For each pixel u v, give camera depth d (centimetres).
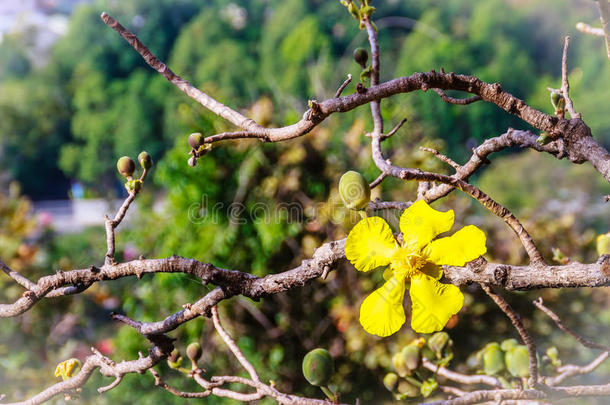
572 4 516
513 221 24
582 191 169
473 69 485
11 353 93
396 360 37
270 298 79
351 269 79
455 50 481
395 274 26
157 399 78
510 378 38
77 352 98
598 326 83
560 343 81
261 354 79
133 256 100
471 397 32
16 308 27
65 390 30
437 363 37
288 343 80
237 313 79
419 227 26
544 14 542
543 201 150
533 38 550
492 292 30
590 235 95
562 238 90
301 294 80
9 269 27
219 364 79
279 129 26
